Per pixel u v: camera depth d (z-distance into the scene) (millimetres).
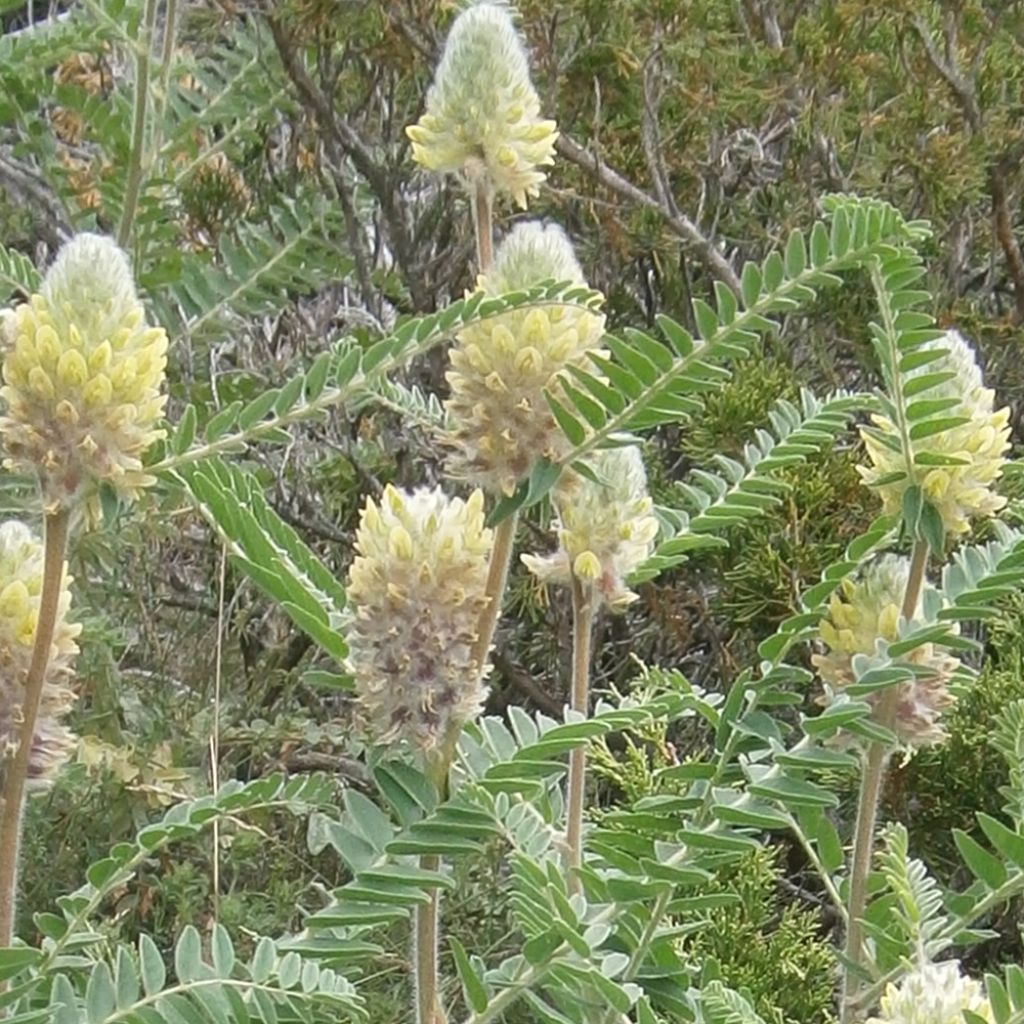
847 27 3096
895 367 1292
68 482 1190
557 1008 1446
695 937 1767
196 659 2889
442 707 1219
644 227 3176
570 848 1362
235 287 2367
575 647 1423
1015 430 3186
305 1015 1243
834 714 1263
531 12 3064
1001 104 3225
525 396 1264
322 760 2803
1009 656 2242
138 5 2328
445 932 2266
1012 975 1186
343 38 3023
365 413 3365
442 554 1218
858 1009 1387
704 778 1279
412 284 3332
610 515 1403
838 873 1953
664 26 3127
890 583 1380
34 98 2477
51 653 1217
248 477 1379
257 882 2576
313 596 1268
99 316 1202
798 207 3189
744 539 2377
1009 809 1393
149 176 2420
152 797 2322
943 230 3162
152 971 1233
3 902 1197
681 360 1233
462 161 1410
